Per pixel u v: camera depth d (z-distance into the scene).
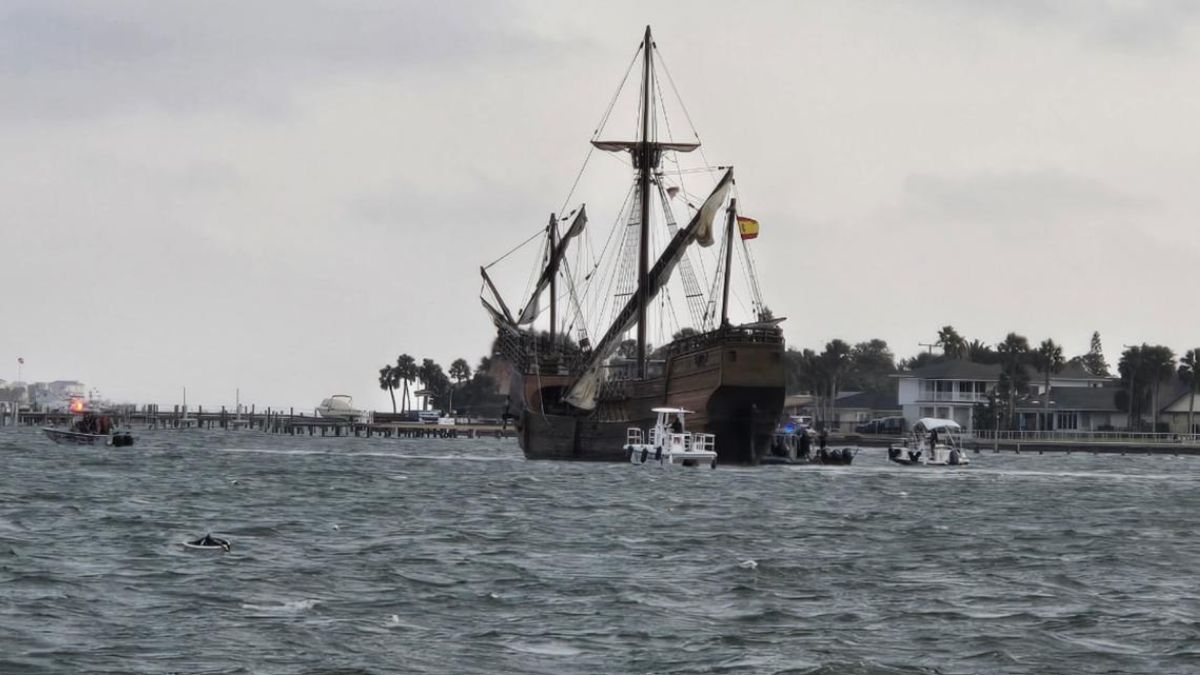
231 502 165.00
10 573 98.50
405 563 107.81
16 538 120.00
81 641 77.56
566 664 74.31
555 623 84.62
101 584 95.25
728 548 122.19
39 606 86.69
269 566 105.06
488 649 77.44
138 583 96.06
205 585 95.75
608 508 161.38
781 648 78.69
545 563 109.38
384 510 155.88
